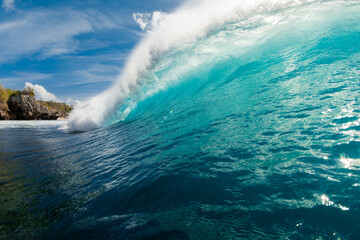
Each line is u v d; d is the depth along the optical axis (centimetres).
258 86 599
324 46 667
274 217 160
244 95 576
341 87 418
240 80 712
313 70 559
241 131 362
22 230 217
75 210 243
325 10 860
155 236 164
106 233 184
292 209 164
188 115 592
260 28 940
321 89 438
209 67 905
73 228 205
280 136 304
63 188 321
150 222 186
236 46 915
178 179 256
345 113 315
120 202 240
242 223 160
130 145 501
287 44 779
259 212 169
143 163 350
